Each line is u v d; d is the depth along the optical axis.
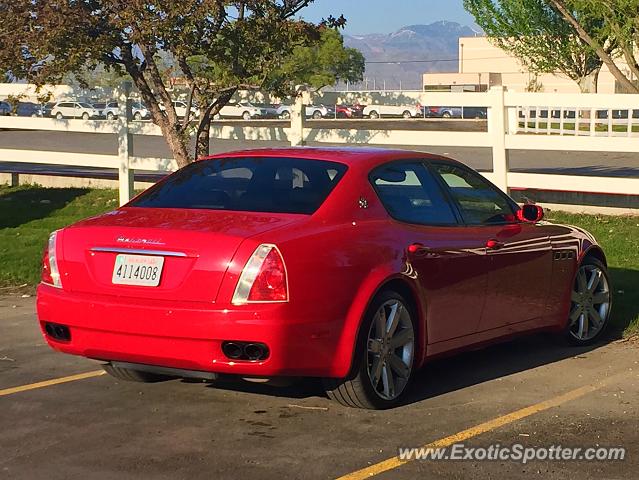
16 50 11.60
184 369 5.37
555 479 4.66
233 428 5.46
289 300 5.16
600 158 26.03
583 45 34.16
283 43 11.86
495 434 5.34
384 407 5.78
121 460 4.93
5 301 9.73
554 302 7.25
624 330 8.04
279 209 5.72
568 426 5.48
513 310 6.80
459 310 6.27
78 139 34.88
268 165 6.23
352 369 5.51
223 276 5.17
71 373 6.79
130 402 6.02
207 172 6.39
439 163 6.71
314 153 6.30
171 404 5.96
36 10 11.46
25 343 7.80
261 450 5.08
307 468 4.80
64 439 5.28
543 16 34.84
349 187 5.87
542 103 12.08
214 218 5.59
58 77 12.18
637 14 15.43
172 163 14.52
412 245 5.88
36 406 5.94
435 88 93.38
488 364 7.04
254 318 5.10
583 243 7.58
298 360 5.23
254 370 5.17
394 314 5.75
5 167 22.05
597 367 6.93
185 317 5.19
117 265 5.48
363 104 13.20
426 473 4.73
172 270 5.31
